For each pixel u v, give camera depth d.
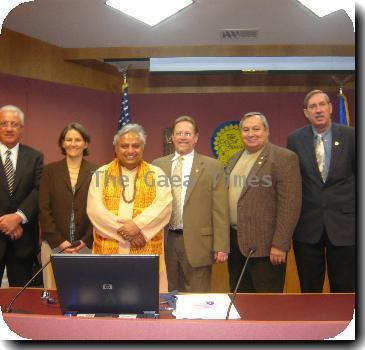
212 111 5.28
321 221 2.65
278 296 1.76
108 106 5.16
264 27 4.24
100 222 2.41
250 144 2.66
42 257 2.88
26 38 4.47
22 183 2.96
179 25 4.19
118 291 1.47
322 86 5.11
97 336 1.35
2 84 4.30
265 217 2.62
